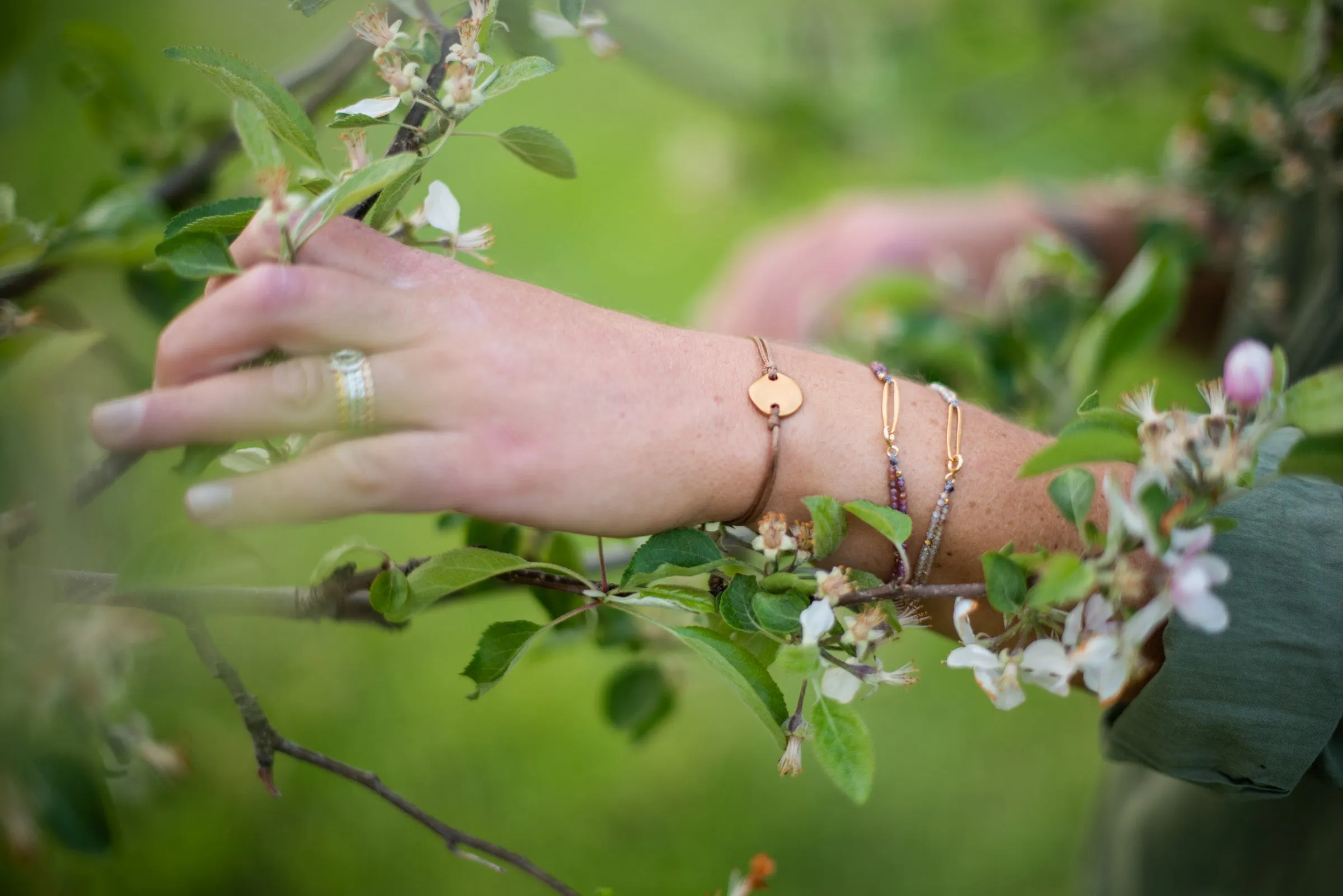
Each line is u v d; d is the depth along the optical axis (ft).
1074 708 4.83
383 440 1.81
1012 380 2.99
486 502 1.84
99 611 2.05
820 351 2.05
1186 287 3.32
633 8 5.41
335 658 4.34
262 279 1.77
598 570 2.56
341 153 2.32
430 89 1.92
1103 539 1.80
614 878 4.18
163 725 2.65
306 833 3.99
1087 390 2.76
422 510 1.84
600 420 1.86
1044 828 4.40
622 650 2.49
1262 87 2.99
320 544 4.23
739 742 4.60
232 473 2.03
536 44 2.06
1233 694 1.94
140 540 1.96
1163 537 1.72
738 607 1.88
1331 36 2.78
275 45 4.15
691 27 5.54
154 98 2.81
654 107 7.07
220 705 3.65
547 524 1.87
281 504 1.80
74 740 2.04
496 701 4.56
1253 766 1.96
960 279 3.55
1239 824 2.32
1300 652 1.93
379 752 4.27
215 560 1.82
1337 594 1.94
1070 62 4.61
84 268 2.22
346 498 1.81
